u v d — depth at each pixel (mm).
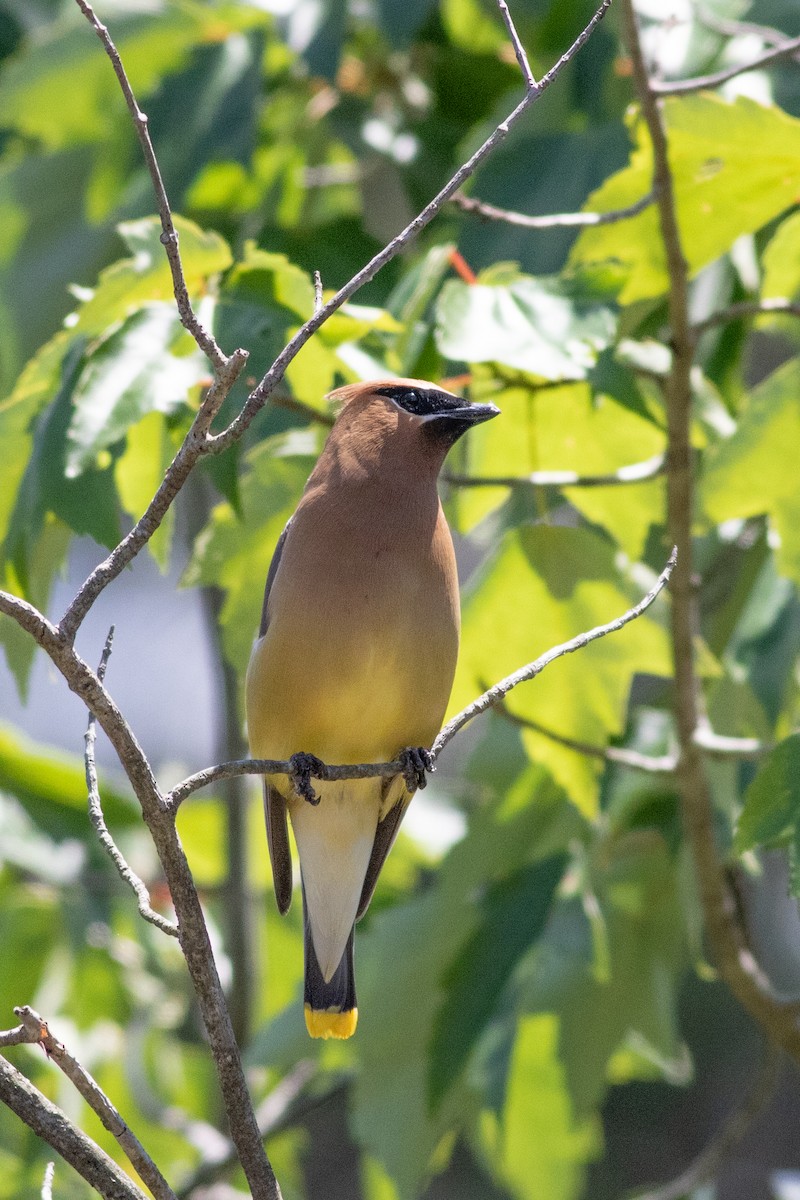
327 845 8602
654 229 9062
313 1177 21953
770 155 8703
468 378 9336
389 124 12234
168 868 5891
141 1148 6004
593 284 8680
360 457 8211
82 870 13266
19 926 13188
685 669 9367
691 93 8453
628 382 8484
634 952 11766
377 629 7914
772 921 17094
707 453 9742
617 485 9367
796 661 10305
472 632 10117
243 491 9789
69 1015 13297
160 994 13547
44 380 8672
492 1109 11977
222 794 13484
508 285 8719
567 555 9898
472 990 11023
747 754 9305
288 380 9039
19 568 8648
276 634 8031
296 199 12164
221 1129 13984
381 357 8961
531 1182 12438
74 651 5617
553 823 11047
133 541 5695
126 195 11531
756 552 10805
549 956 11570
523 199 10516
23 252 11844
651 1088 21328
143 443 9039
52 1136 6074
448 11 12875
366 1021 11539
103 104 11680
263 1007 14625
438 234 11070
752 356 18250
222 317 8602
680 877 11195
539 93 6316
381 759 8383
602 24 11008
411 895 13469
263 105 11477
